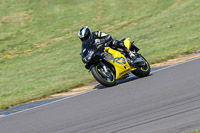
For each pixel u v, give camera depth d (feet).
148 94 73.20
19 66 176.45
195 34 165.99
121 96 77.00
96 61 91.86
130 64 94.73
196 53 124.16
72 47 203.51
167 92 71.26
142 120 55.93
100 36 91.81
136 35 195.93
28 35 240.94
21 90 119.14
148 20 232.53
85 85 107.24
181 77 83.66
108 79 91.35
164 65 112.37
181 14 222.89
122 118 59.26
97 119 61.82
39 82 128.26
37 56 195.31
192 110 55.62
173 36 174.29
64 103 83.41
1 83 140.97
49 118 70.23
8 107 93.97
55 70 149.28
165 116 55.52
